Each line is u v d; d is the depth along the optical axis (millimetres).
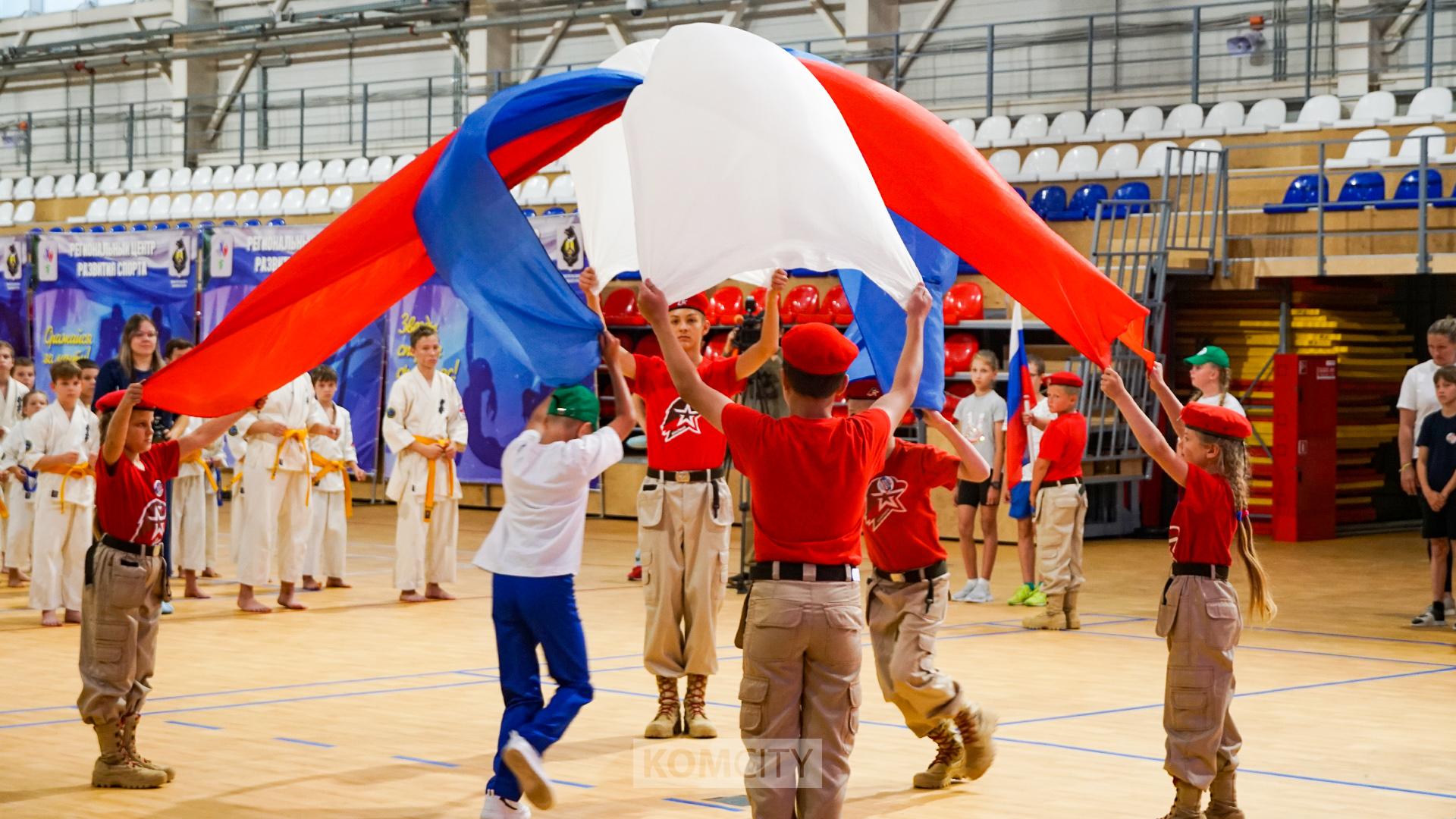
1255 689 7379
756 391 10336
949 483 5152
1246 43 18172
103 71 28094
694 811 4977
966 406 11055
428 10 24125
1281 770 5609
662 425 6117
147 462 5266
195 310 18594
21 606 10375
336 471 11570
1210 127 17578
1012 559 13844
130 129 26562
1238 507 4621
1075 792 5238
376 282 5246
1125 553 14258
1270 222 15641
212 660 8117
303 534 10297
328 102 25641
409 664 8031
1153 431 4707
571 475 4633
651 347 17453
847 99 4934
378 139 25281
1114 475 15531
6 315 19766
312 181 24094
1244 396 16094
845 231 4043
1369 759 5816
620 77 5059
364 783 5309
